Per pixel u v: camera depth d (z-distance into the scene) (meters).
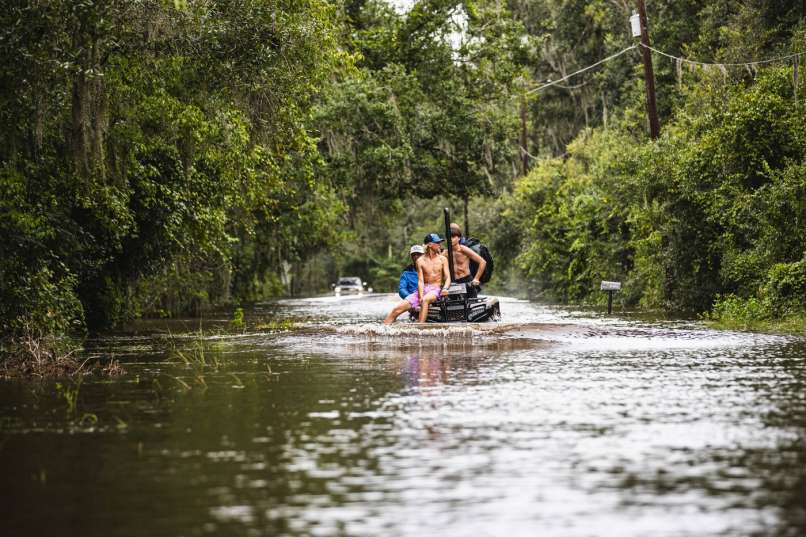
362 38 72.62
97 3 24.95
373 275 184.25
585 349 25.84
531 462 11.34
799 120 42.28
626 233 65.69
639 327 32.47
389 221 84.88
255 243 83.94
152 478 10.81
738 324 35.00
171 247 43.91
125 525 8.96
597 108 105.12
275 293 110.94
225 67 30.06
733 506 9.34
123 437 13.41
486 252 34.09
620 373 20.06
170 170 41.09
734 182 43.56
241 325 44.59
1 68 24.58
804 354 23.97
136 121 34.78
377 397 16.88
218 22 29.27
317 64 33.09
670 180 49.50
